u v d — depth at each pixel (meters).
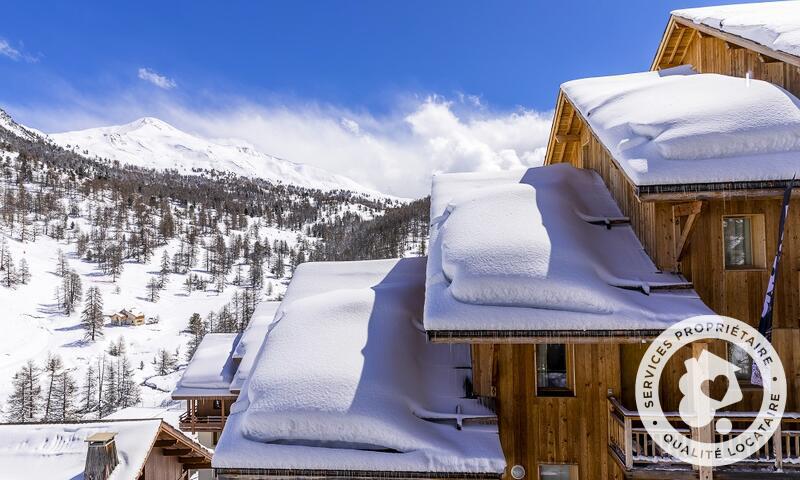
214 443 21.97
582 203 10.68
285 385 8.27
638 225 9.55
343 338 9.27
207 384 20.02
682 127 8.37
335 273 13.04
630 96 10.49
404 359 8.91
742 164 7.67
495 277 7.89
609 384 8.75
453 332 7.59
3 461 11.06
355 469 7.38
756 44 8.90
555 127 14.46
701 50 12.48
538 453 8.76
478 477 7.24
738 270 8.58
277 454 7.53
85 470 10.17
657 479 7.89
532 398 8.80
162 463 13.55
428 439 7.62
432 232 10.43
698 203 8.19
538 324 7.45
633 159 8.20
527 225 9.10
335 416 7.72
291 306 10.73
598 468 8.67
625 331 7.34
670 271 8.62
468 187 12.30
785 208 7.59
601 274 8.22
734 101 8.77
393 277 12.30
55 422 12.18
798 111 8.12
